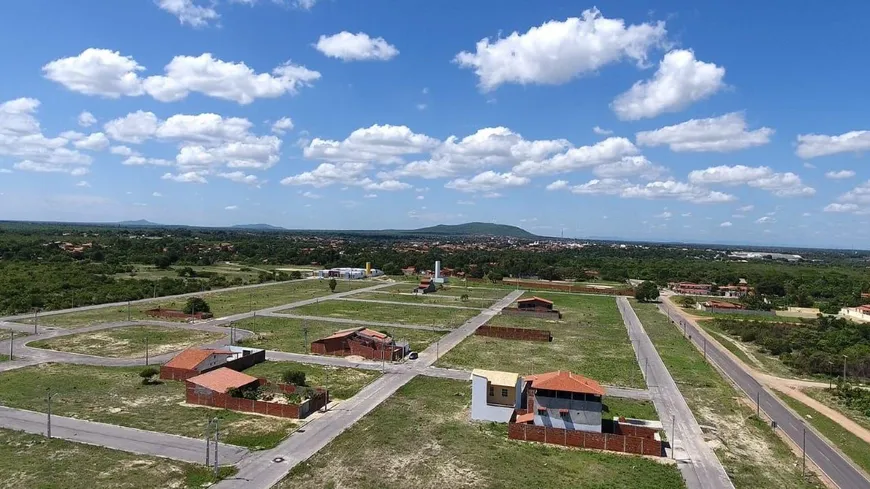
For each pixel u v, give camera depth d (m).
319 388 60.75
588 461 44.62
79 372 66.75
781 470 44.78
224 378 58.41
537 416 49.78
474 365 75.69
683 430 52.78
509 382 54.47
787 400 65.31
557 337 98.44
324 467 42.06
